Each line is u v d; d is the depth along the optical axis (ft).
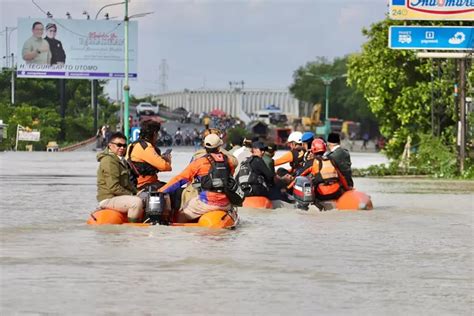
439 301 42.65
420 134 168.66
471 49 158.10
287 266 51.83
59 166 187.52
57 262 52.06
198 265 51.52
